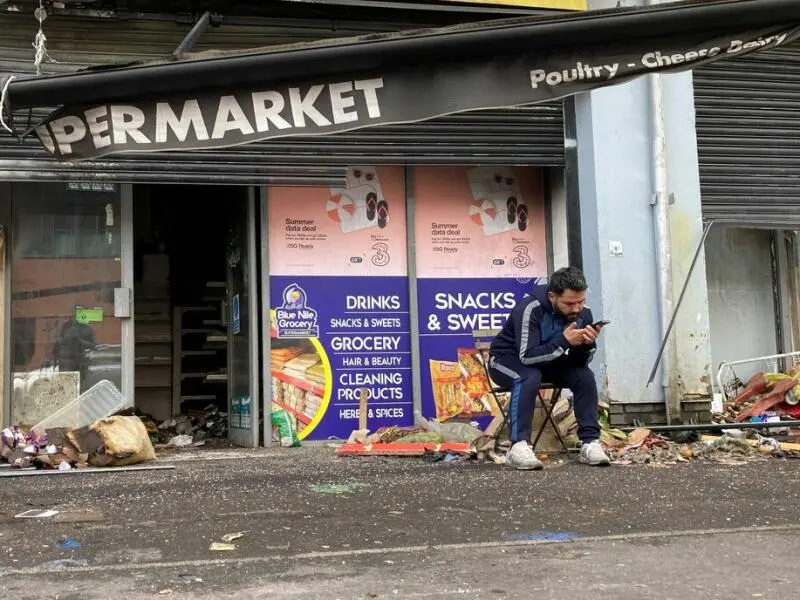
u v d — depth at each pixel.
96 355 7.19
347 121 5.75
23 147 6.71
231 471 5.69
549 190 8.13
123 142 5.65
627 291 7.43
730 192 8.00
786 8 5.80
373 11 7.52
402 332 7.70
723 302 8.89
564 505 4.12
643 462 5.67
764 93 8.15
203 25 7.04
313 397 7.46
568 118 7.72
